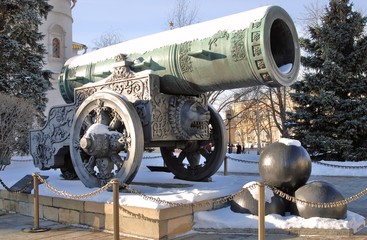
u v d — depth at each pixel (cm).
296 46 551
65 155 754
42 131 755
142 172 868
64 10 2519
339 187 972
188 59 582
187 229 524
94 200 562
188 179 742
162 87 623
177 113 625
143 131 600
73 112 698
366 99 1498
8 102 1226
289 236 498
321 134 1508
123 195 541
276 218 526
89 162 623
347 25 1551
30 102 1504
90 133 585
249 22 525
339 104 1488
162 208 492
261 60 507
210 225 533
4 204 723
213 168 709
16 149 1436
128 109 576
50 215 623
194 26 608
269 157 555
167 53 607
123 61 628
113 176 590
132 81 616
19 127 1274
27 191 670
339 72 1496
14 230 568
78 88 688
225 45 539
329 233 496
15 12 1595
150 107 595
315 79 1538
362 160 1491
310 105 1517
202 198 555
